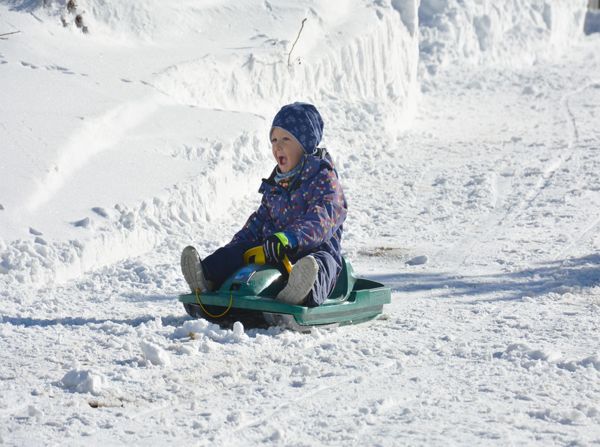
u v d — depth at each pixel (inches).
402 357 568.4
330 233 633.6
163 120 1152.8
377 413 463.8
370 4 1752.0
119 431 431.8
